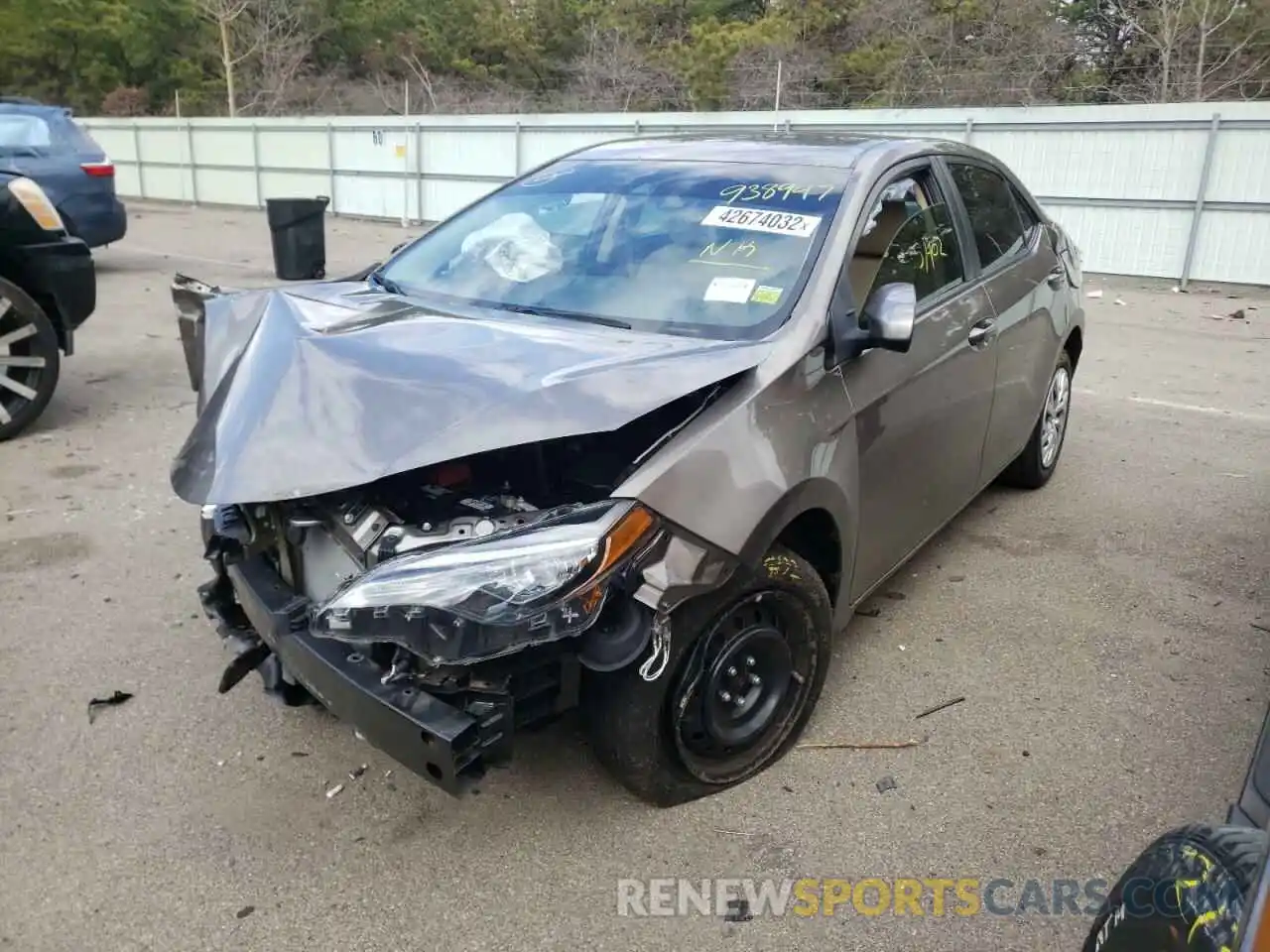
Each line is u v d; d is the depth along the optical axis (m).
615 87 31.56
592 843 2.91
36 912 2.64
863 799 3.11
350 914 2.66
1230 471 6.07
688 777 3.01
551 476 2.99
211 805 3.05
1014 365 4.63
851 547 3.32
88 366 8.32
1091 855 2.89
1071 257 5.64
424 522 2.75
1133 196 14.44
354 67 44.47
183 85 42.25
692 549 2.64
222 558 3.15
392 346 2.99
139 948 2.54
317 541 2.88
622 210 3.82
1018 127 15.06
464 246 4.02
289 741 3.36
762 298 3.26
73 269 6.39
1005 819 3.03
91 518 5.16
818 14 29.88
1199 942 1.59
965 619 4.21
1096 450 6.46
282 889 2.74
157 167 26.97
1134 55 25.28
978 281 4.31
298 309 3.35
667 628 2.67
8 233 6.12
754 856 2.88
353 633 2.51
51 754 3.27
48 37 42.06
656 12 36.78
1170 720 3.53
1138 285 14.40
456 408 2.64
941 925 2.65
